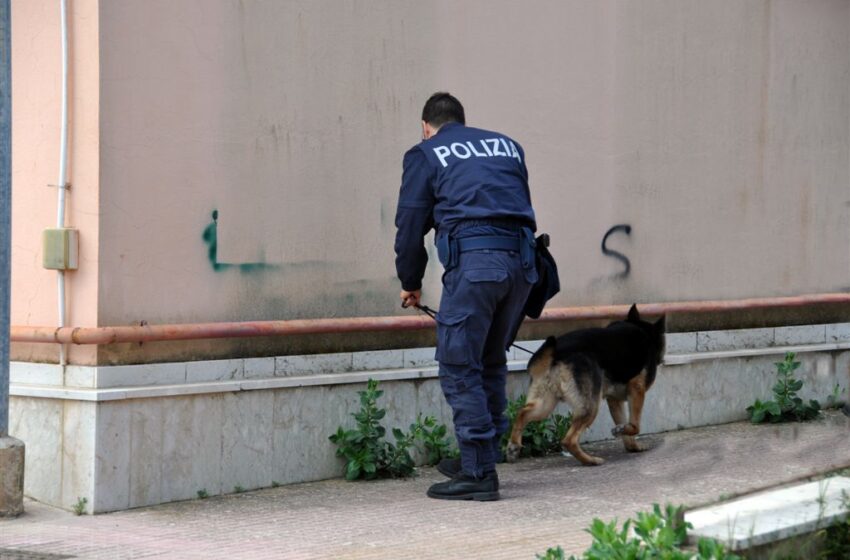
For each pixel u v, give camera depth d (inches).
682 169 968.3
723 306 979.3
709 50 984.3
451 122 708.7
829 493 516.4
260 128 722.8
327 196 757.9
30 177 686.5
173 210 684.1
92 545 562.6
